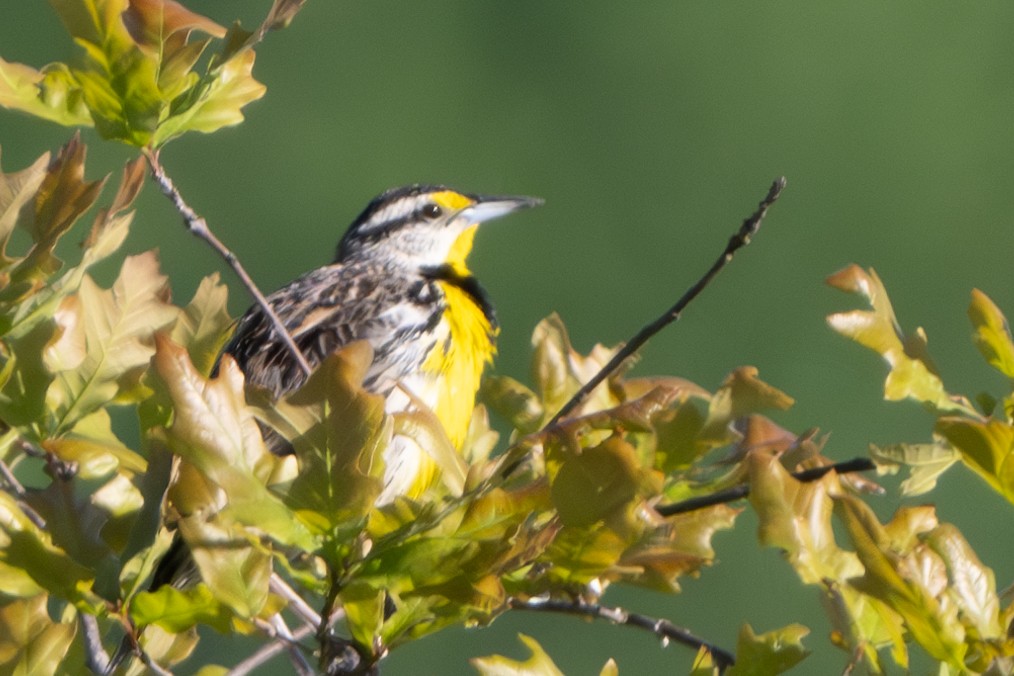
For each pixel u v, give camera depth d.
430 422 5.96
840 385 28.97
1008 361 6.59
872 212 34.09
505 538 5.71
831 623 6.25
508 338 32.25
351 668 6.05
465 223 12.15
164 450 6.03
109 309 7.30
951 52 34.91
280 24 6.89
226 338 8.12
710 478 7.55
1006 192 34.12
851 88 34.56
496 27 35.84
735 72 35.06
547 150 34.94
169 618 5.89
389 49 35.53
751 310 31.30
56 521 6.03
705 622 23.72
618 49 35.50
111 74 6.73
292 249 34.19
